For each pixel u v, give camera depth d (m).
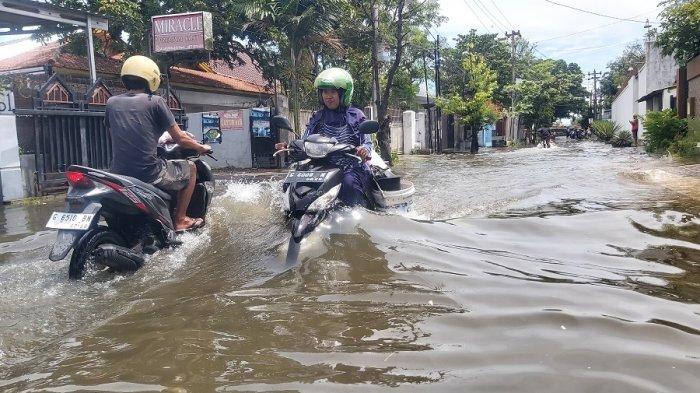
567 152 22.16
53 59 15.14
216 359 2.38
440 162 17.77
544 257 3.97
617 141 28.44
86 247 3.82
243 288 3.42
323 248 4.11
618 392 2.00
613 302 2.96
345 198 4.85
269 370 2.26
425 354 2.36
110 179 3.94
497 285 3.29
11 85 10.27
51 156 9.73
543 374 2.14
